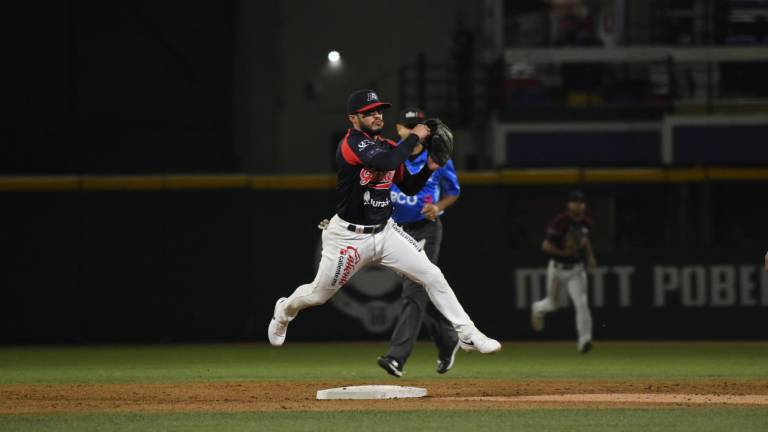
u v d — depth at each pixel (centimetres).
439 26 8581
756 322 6184
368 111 2702
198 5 8456
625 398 2902
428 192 3189
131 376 3953
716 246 6225
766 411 2561
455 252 6191
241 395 3017
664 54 7469
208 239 6241
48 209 6209
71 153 8362
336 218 2720
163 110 8456
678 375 3897
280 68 8506
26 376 3969
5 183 6188
